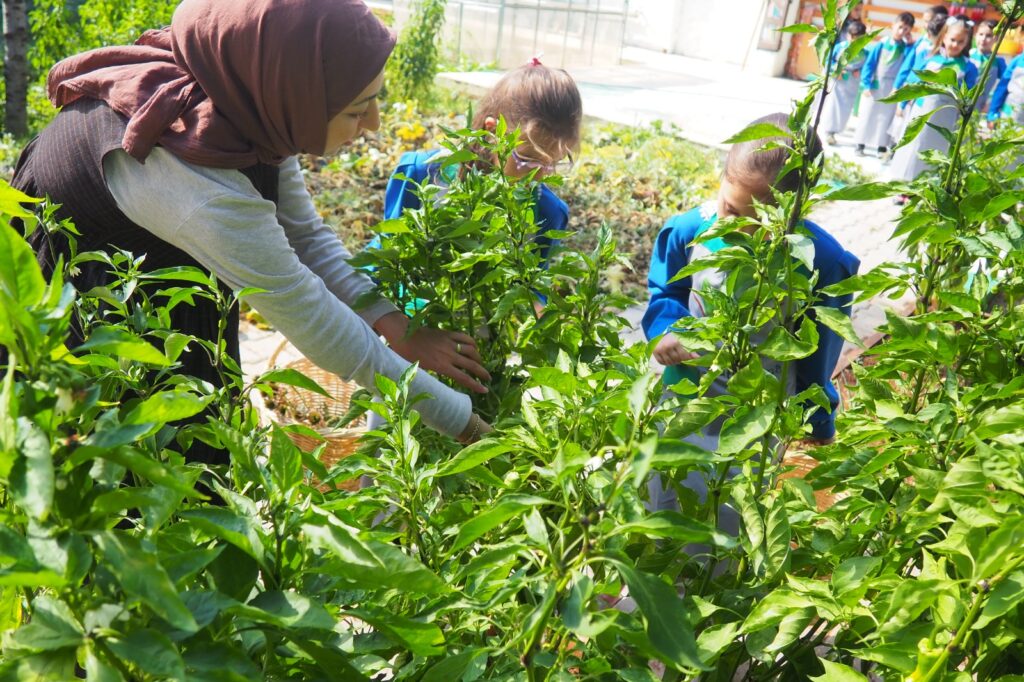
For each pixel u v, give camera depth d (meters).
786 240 1.27
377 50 1.89
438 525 1.27
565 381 1.22
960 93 1.36
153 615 0.79
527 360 1.86
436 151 2.21
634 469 0.77
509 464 1.55
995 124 4.91
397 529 1.42
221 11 1.80
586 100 12.53
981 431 1.10
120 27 8.43
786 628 1.15
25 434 0.71
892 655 1.07
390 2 15.83
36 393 0.74
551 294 1.80
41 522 0.74
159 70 1.87
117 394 1.26
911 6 15.35
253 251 1.78
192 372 2.11
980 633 1.05
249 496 1.19
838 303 2.44
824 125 11.27
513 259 1.88
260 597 0.84
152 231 1.86
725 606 1.27
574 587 0.87
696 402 1.21
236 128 1.85
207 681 0.78
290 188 2.17
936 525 1.22
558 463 0.92
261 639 0.93
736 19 18.08
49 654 0.75
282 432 0.98
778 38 17.58
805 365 2.51
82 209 1.90
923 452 1.29
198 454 2.11
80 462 0.75
